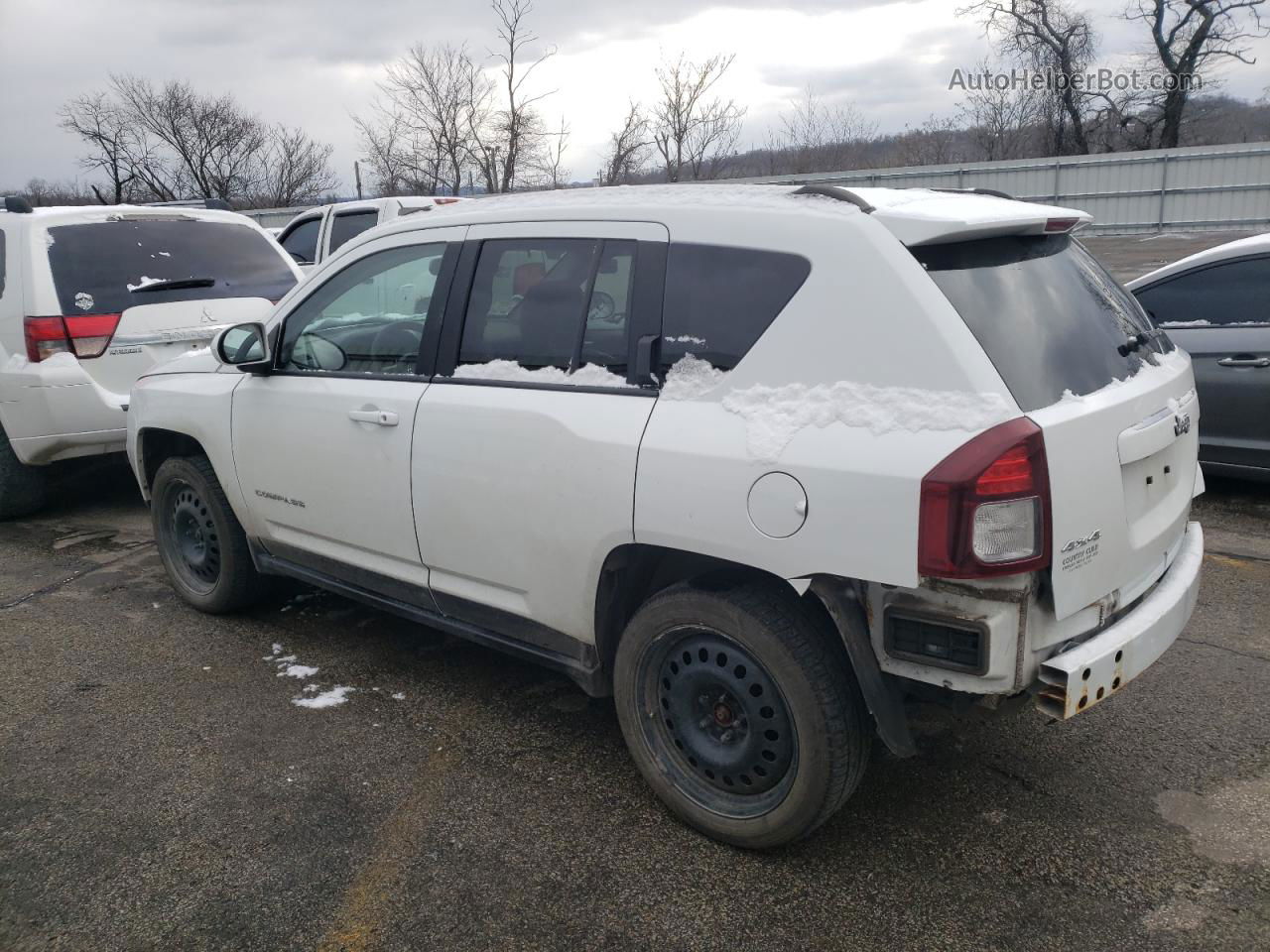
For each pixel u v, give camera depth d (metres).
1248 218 24.53
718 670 2.80
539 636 3.30
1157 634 2.63
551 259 3.17
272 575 4.70
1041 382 2.46
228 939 2.57
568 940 2.54
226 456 4.29
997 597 2.32
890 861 2.81
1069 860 2.80
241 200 32.34
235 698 3.92
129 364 6.26
